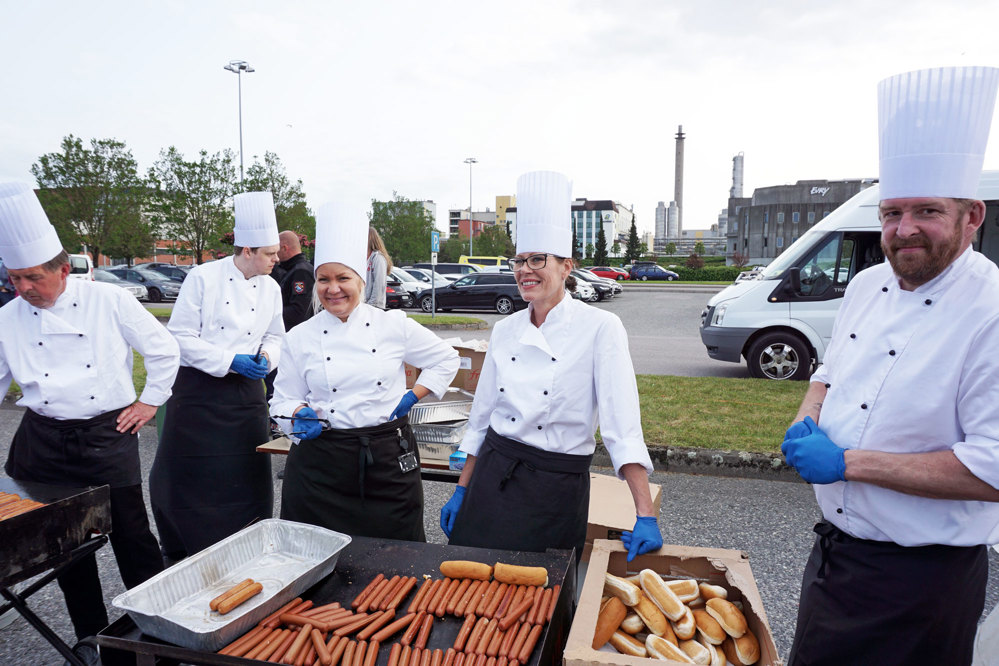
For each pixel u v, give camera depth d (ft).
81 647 8.42
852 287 5.74
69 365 8.26
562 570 6.31
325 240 7.97
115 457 8.53
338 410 8.21
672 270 164.66
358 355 8.30
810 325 25.85
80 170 93.04
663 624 5.56
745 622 5.53
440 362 8.97
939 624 4.92
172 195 93.81
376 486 8.39
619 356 6.90
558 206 6.97
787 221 224.94
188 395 10.46
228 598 5.70
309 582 5.98
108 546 12.31
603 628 5.54
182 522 10.64
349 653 5.06
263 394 11.19
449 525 8.02
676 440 16.99
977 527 4.80
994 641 7.23
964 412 4.63
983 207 4.72
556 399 7.03
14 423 21.30
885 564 5.04
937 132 4.55
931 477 4.58
